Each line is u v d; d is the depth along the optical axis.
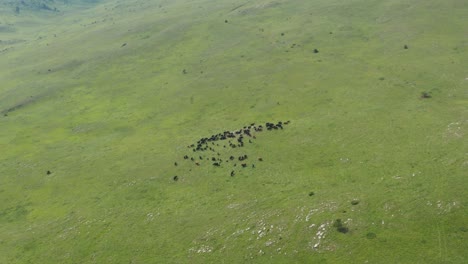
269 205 63.09
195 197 69.75
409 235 51.44
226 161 79.62
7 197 80.38
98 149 95.25
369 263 48.69
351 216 56.22
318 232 54.81
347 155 73.75
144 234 62.00
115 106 121.06
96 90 136.12
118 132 103.56
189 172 78.06
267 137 85.94
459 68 103.12
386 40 129.75
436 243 49.44
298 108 97.75
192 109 109.19
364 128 81.94
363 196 60.06
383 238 51.78
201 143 88.44
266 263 52.31
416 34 128.75
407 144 72.94
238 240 56.84
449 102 87.31
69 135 106.69
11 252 62.97
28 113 125.75
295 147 80.12
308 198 62.75
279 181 69.88
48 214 72.38
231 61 136.88
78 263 58.38
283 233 56.22
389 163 68.19
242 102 107.44
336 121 87.12
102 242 61.75
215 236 58.56
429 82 99.12
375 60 117.81
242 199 66.56
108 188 77.38
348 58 122.38
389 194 59.47
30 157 96.12
